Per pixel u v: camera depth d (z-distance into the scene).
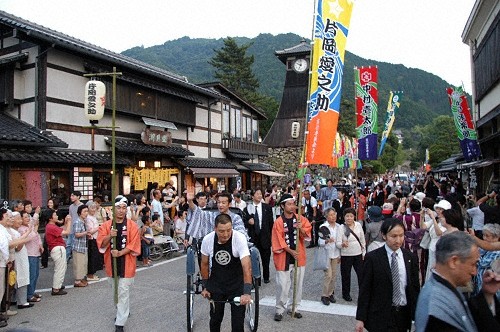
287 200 6.44
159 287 8.16
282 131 35.19
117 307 5.74
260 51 116.12
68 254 9.95
